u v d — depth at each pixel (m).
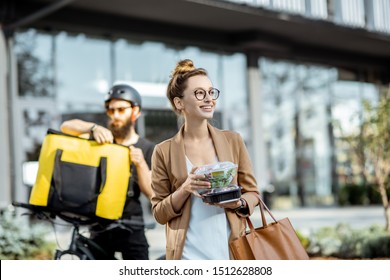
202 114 3.09
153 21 16.09
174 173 3.11
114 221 4.12
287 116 19.55
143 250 4.34
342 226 9.84
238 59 18.45
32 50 14.10
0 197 12.84
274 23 16.88
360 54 21.80
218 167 2.89
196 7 14.95
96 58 15.20
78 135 4.38
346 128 11.02
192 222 3.07
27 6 13.70
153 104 16.09
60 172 4.03
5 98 13.18
